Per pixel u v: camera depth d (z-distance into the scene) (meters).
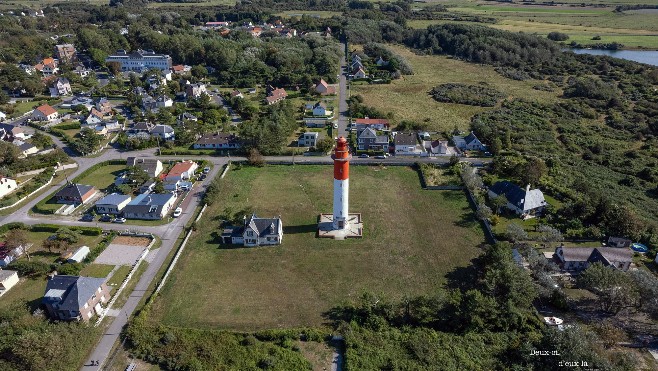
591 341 70.69
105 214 116.88
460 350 73.00
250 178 137.38
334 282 91.56
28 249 101.94
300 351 74.31
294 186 132.25
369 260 98.44
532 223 110.06
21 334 72.00
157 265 97.12
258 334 76.94
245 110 187.38
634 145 167.25
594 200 111.06
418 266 96.19
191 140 163.62
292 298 87.06
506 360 71.06
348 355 72.25
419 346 73.31
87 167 144.62
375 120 176.75
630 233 102.50
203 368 70.69
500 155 149.75
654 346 73.81
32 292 88.69
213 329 79.00
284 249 102.62
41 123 181.25
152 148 159.75
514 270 84.75
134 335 76.62
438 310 80.00
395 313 81.00
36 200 124.00
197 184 133.62
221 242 105.38
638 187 134.50
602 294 82.19
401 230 109.44
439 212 117.31
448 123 184.38
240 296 87.69
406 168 143.25
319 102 199.62
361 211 118.00
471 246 102.69
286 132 163.75
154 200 118.38
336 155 100.44
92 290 82.19
